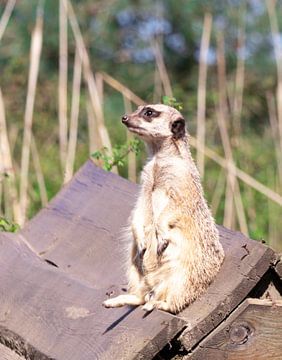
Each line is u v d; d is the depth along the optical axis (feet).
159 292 20.06
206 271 20.17
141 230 20.92
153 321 18.95
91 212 25.80
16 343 21.91
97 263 23.73
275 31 45.57
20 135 53.21
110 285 22.18
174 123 22.33
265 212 46.21
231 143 49.90
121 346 18.84
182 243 20.17
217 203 42.57
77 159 48.70
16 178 44.39
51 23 58.18
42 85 56.75
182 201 20.63
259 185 40.81
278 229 45.50
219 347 19.22
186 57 61.00
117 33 61.05
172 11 61.21
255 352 19.45
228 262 20.62
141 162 45.09
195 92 58.34
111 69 59.26
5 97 55.47
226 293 19.56
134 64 59.88
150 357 18.49
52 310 21.86
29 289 23.21
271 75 58.65
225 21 60.13
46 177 48.14
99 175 27.32
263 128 57.00
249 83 57.82
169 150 22.12
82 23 59.82
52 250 25.25
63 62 41.45
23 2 58.34
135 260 20.90
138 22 61.87
